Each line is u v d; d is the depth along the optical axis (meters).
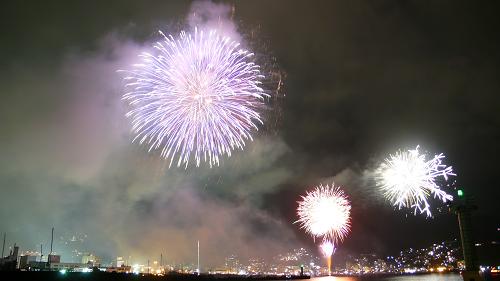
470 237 36.44
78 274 103.81
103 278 110.50
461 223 36.97
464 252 36.56
